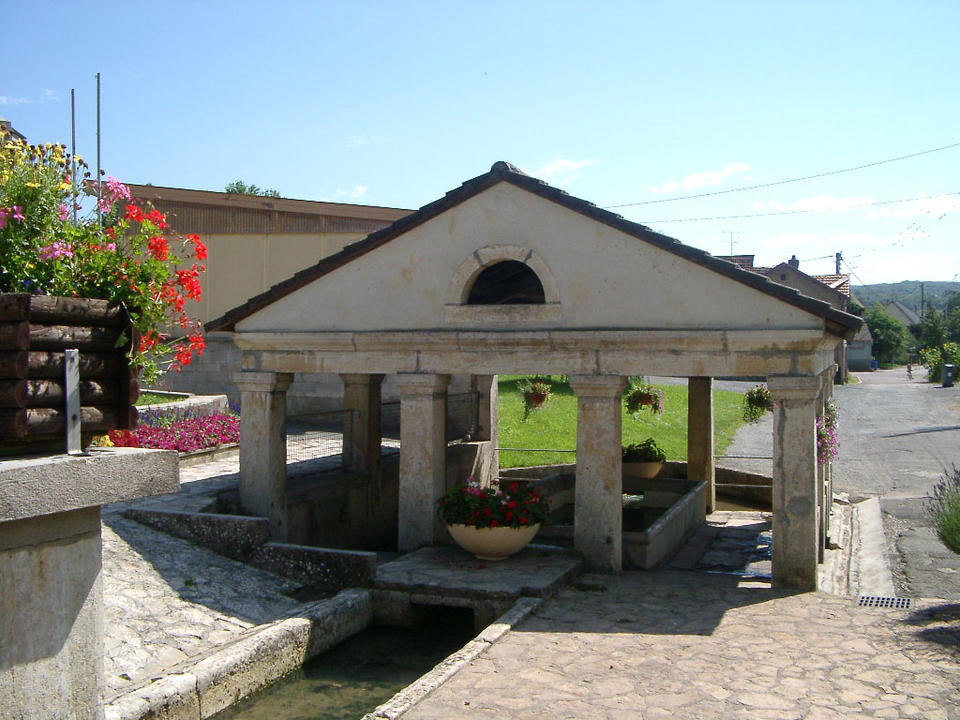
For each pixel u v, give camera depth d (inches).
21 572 144.3
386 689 282.2
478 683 245.3
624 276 365.4
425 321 397.4
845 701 229.8
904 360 2866.6
